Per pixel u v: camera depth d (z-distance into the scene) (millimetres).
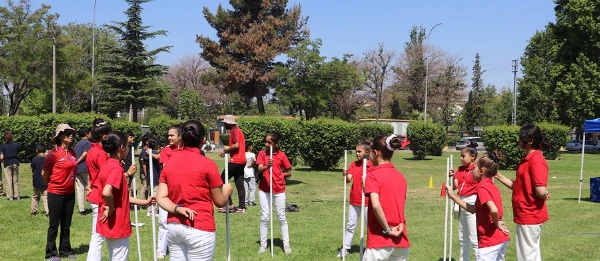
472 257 8383
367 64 68000
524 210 6098
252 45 45406
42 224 10531
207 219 4648
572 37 44250
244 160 12445
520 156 26531
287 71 46094
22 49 37250
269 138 8227
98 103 45219
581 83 43375
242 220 11500
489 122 68500
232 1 47375
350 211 8062
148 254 8188
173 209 4590
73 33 55250
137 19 42625
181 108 63969
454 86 67875
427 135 35125
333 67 46031
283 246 8531
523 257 6137
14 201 13445
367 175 4871
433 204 14406
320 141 23453
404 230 4801
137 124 32438
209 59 47906
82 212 11617
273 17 47406
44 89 39781
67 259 7754
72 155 7883
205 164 4672
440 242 9422
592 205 14422
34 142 25031
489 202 5531
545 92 54781
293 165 22391
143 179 11820
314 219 11773
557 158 35812
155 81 44719
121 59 42062
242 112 65000
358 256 8273
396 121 56469
